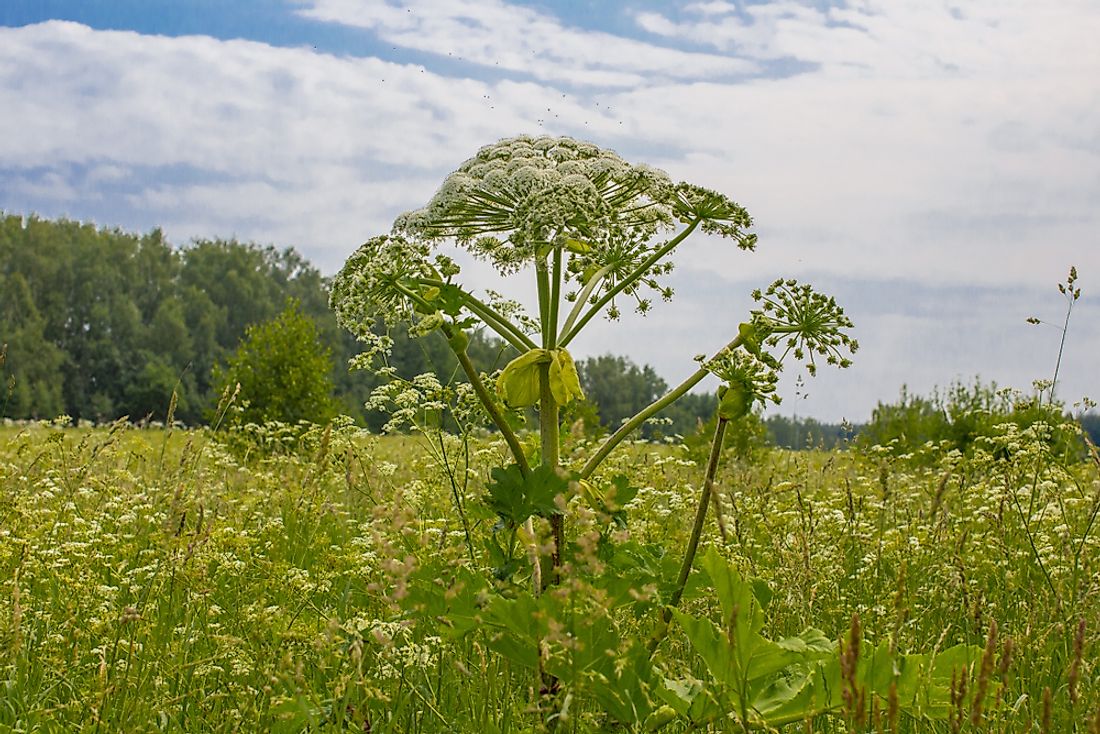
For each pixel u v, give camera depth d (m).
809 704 3.59
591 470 4.24
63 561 5.45
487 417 5.60
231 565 5.43
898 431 17.80
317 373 19.64
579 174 4.33
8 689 4.09
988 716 3.58
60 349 95.94
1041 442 7.58
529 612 3.48
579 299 4.60
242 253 116.69
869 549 6.95
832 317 4.02
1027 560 6.14
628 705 3.55
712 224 4.50
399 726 3.90
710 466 4.01
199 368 100.00
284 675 3.62
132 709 3.80
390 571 3.33
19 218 99.81
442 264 4.20
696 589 4.19
